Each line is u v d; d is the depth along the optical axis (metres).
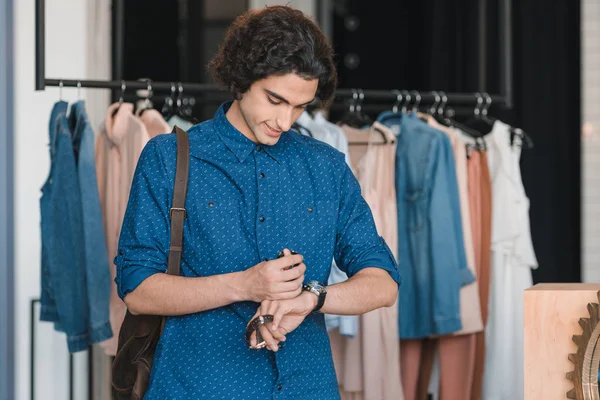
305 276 2.24
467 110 4.56
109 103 4.58
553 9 5.43
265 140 2.16
